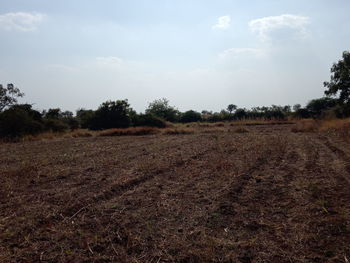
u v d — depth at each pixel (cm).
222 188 631
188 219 477
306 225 439
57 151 1361
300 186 629
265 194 588
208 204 541
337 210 486
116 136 2275
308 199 546
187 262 355
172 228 445
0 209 541
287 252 368
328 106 4247
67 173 831
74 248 392
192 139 1706
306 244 386
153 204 549
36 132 2405
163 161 961
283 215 482
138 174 784
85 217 496
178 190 630
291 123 3058
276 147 1153
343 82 3122
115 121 3133
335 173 731
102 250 386
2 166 988
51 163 1012
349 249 369
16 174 830
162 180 718
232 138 1616
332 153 1029
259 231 429
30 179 766
